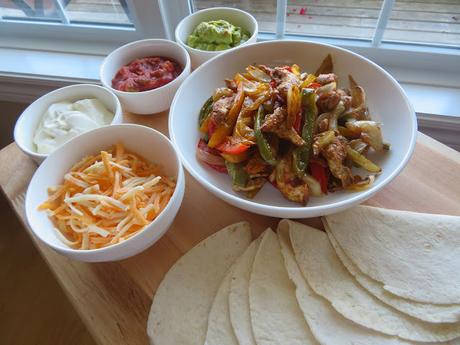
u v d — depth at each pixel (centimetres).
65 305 151
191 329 66
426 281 66
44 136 91
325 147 78
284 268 72
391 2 111
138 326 69
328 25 126
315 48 96
